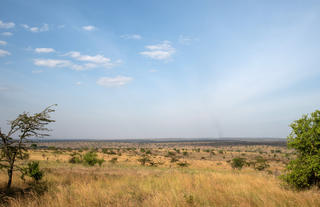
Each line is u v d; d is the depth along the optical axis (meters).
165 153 105.06
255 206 6.90
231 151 132.75
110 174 17.80
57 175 14.64
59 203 7.02
